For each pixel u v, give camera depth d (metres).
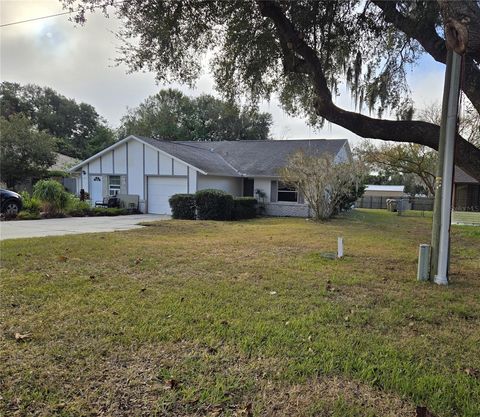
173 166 18.75
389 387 2.55
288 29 5.12
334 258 7.21
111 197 19.80
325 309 4.10
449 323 3.84
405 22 4.78
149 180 19.75
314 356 2.96
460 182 26.28
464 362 2.94
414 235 11.55
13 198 15.41
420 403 2.38
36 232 10.71
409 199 30.84
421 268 5.63
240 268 6.11
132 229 11.83
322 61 5.82
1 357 2.83
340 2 5.25
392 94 6.00
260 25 5.75
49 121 43.84
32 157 23.72
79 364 2.76
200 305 4.15
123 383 2.52
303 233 11.27
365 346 3.18
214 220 15.80
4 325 3.46
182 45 5.75
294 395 2.43
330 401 2.37
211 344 3.15
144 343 3.15
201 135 36.88
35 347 3.02
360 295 4.74
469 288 5.24
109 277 5.32
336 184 16.05
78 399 2.32
